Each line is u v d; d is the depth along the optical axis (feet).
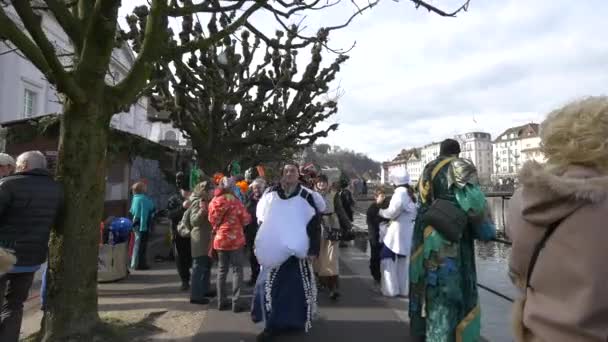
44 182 11.75
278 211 13.70
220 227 17.28
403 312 17.25
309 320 13.43
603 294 3.60
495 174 371.76
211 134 38.27
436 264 11.27
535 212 4.20
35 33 10.73
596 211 3.80
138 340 13.79
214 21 34.32
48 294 12.57
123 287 21.74
